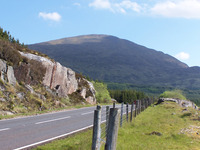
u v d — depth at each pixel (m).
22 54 23.84
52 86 26.36
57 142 8.12
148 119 17.84
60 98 25.89
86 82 38.47
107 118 8.76
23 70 20.89
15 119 13.11
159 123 15.22
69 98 29.06
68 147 7.42
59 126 11.80
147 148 8.30
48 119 14.05
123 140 9.43
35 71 23.03
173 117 18.48
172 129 12.75
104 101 45.47
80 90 33.47
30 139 8.30
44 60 25.56
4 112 14.73
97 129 5.21
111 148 4.93
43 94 22.23
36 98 20.11
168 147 8.79
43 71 24.50
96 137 5.20
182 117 18.55
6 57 18.83
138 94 121.88
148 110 26.58
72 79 32.06
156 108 29.16
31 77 22.27
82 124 13.13
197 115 18.44
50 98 22.73
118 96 113.06
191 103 42.06
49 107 20.80
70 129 11.18
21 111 16.38
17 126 10.73
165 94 49.28
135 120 17.02
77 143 8.13
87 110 22.47
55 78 27.06
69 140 8.58
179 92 50.06
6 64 18.61
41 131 10.03
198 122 15.34
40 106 19.45
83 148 7.25
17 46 25.30
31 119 13.50
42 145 7.55
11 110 15.58
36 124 11.79
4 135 8.54
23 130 9.88
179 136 10.79
